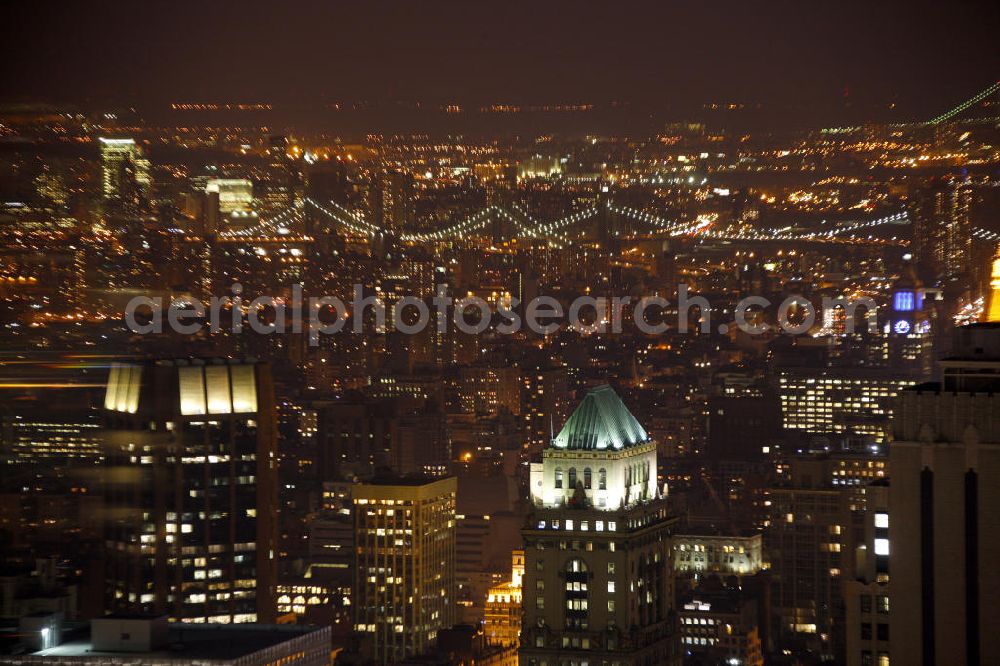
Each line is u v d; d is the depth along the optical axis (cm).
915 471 17725
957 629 17650
